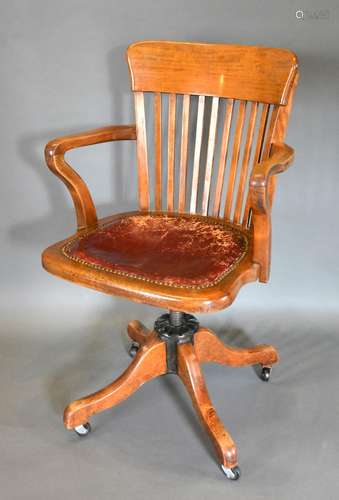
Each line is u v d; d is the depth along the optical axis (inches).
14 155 73.8
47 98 70.7
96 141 58.8
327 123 67.3
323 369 67.5
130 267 49.1
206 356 62.0
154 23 65.9
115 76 69.1
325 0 62.0
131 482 52.8
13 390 65.2
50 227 77.5
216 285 46.1
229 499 50.7
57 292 79.9
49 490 52.0
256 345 71.1
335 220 71.7
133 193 75.2
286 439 57.3
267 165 46.2
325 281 74.9
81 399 57.6
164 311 79.3
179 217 61.3
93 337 75.0
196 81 59.9
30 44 68.1
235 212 59.5
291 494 51.0
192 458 55.6
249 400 63.2
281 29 63.9
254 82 56.7
